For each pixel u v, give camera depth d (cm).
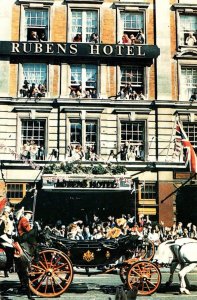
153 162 2811
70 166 2570
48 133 2833
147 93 2931
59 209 2861
